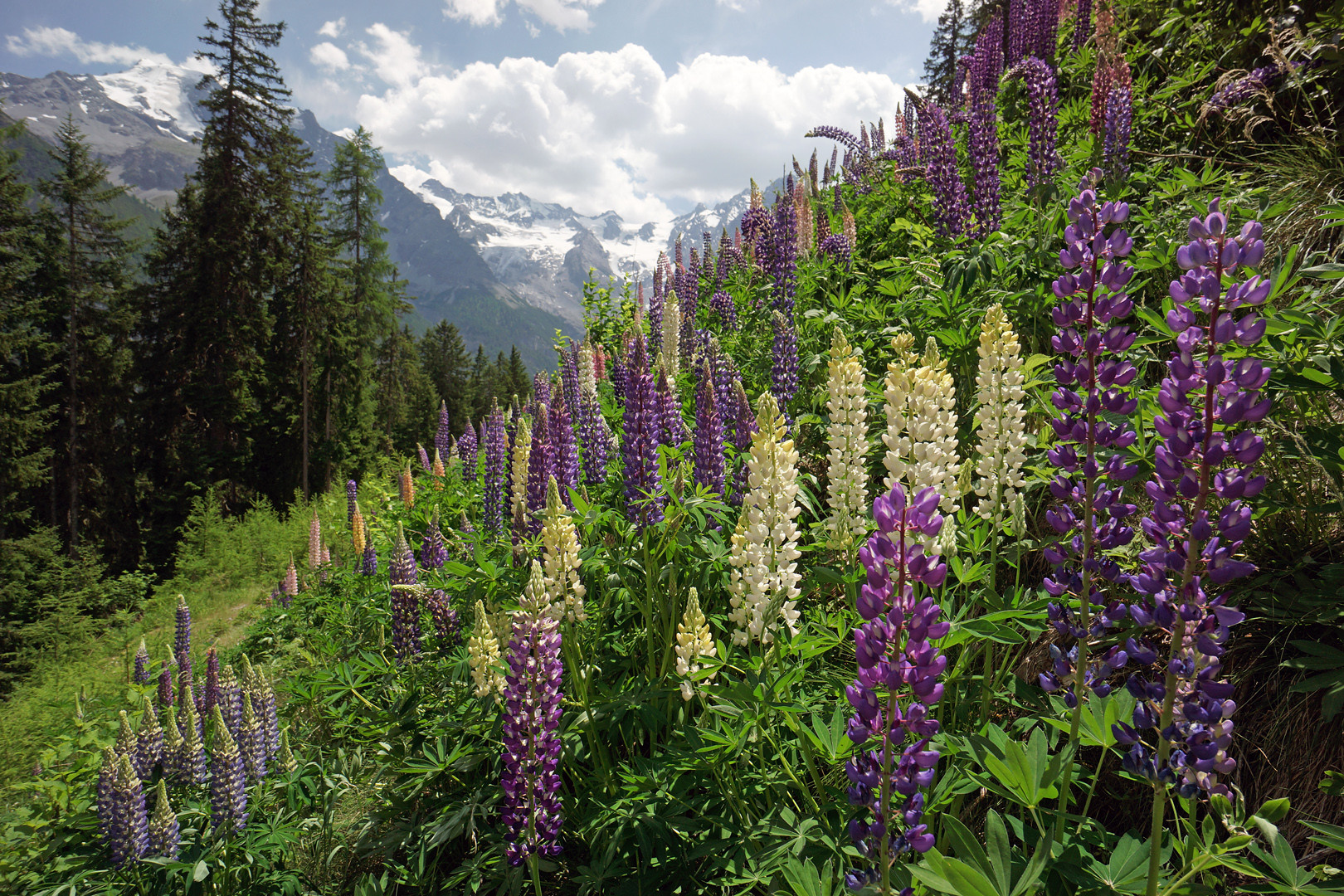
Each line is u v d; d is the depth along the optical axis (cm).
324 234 4284
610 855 308
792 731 315
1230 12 544
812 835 258
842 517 346
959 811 299
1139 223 452
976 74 761
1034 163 575
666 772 314
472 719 427
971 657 311
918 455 272
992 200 562
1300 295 334
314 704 725
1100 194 482
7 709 1429
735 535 309
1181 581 179
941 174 609
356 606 925
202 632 1931
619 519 424
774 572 316
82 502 3544
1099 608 220
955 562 288
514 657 299
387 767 485
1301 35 467
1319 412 290
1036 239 502
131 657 1584
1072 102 730
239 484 3853
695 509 399
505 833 348
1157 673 271
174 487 3556
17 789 802
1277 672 264
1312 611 253
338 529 1773
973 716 299
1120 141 507
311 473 4094
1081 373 213
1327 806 235
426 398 7019
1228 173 437
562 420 530
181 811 571
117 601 2764
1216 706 167
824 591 426
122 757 537
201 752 627
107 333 3791
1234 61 545
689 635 304
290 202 4131
